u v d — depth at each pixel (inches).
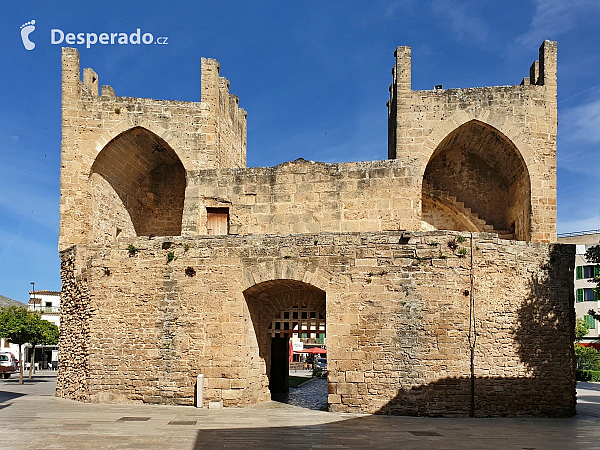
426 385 719.7
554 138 1080.2
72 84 1088.8
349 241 765.9
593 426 670.5
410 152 1100.5
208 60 1146.7
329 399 740.7
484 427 635.5
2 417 673.0
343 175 901.2
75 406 786.8
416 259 747.4
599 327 2458.2
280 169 929.5
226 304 791.1
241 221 932.0
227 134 1270.9
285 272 776.9
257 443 506.9
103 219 1110.4
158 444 495.8
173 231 1219.9
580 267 2573.8
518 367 756.0
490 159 1177.4
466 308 740.0
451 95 1101.7
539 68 1130.0
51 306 3417.8
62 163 1069.1
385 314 741.9
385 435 563.5
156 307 820.0
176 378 796.0
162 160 1218.6
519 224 1112.2
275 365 1074.7
